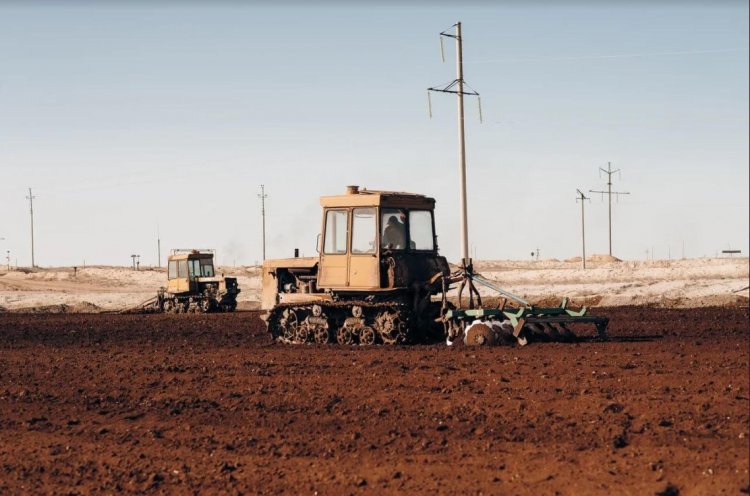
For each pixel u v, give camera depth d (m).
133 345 23.33
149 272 99.62
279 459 10.64
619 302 39.41
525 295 45.84
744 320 26.64
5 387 15.77
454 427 11.67
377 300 21.14
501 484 9.46
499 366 16.03
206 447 11.32
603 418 11.77
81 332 28.38
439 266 21.33
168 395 14.52
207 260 45.69
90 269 110.94
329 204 21.09
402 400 13.30
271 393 14.26
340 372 16.02
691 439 10.67
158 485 9.93
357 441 11.25
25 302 51.28
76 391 15.20
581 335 22.22
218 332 27.41
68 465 10.81
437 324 21.34
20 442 11.93
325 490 9.52
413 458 10.43
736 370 15.03
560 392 13.42
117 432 12.28
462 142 31.59
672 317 28.41
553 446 10.66
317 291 22.17
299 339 22.12
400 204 20.75
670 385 13.75
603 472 9.65
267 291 23.16
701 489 9.04
